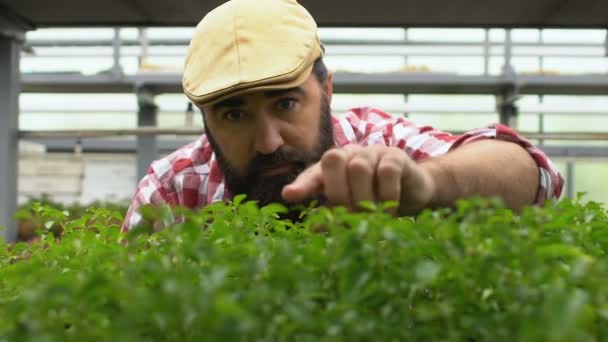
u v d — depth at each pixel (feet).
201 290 1.69
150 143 18.56
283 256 2.06
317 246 2.34
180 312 1.70
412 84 18.28
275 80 4.64
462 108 22.08
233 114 4.87
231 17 4.94
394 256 2.03
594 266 1.90
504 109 19.33
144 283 2.21
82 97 23.35
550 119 24.07
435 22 13.69
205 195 6.46
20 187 22.82
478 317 1.92
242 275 2.23
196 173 6.48
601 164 26.84
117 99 23.39
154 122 18.99
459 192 3.68
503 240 1.93
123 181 26.05
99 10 13.30
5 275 2.86
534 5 12.67
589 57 20.36
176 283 1.72
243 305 1.77
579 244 2.55
